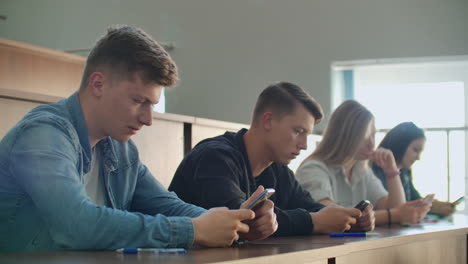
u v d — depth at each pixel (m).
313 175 2.29
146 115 1.23
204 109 5.14
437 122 4.58
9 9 5.78
